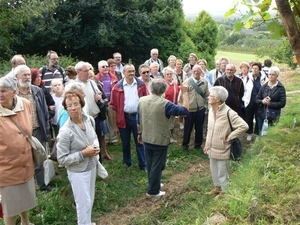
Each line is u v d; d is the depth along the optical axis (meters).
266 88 6.71
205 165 6.39
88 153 3.66
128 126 5.97
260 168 3.96
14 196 3.58
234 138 4.36
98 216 4.56
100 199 4.96
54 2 14.26
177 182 5.65
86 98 5.54
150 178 4.95
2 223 4.14
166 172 6.06
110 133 7.39
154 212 4.53
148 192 5.02
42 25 14.56
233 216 2.99
